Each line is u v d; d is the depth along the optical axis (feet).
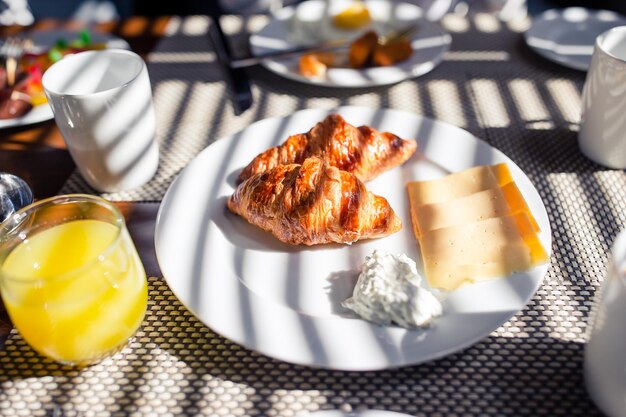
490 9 3.94
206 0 2.68
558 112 1.72
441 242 1.14
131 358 1.03
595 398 0.90
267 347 0.96
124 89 1.30
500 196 1.24
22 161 1.55
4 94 1.69
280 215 1.17
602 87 1.36
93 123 1.30
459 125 1.67
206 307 1.04
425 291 1.02
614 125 1.38
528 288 1.04
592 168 1.48
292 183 1.18
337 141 1.34
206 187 1.37
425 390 0.96
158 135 1.68
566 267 1.18
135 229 1.32
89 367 1.01
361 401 0.95
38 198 1.42
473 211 1.22
